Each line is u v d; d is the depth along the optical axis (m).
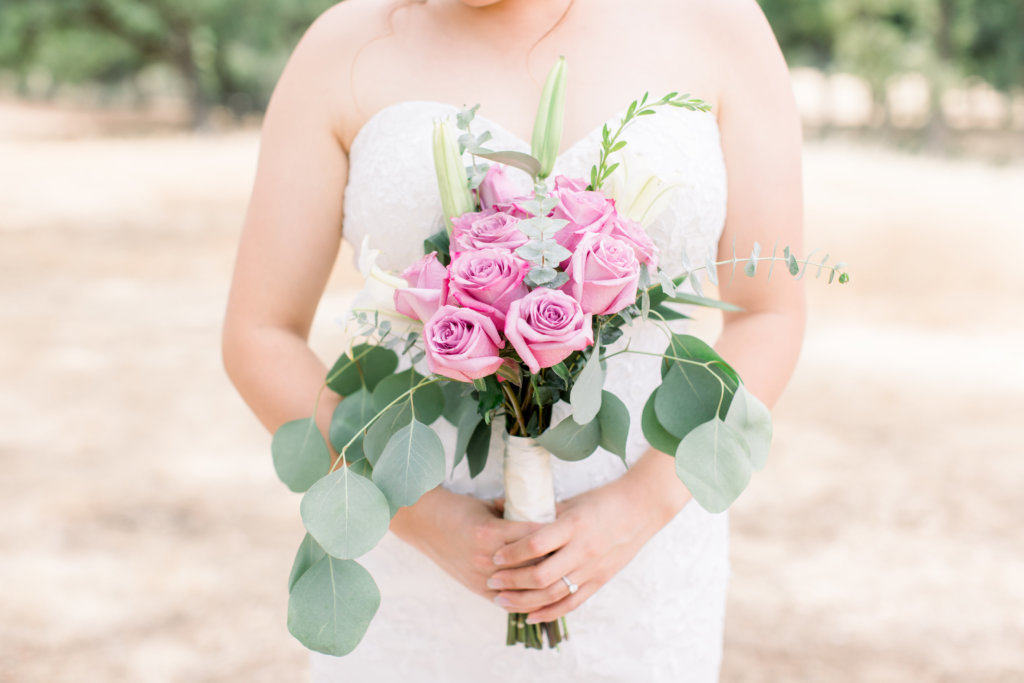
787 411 5.93
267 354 1.61
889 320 8.09
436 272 1.26
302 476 1.47
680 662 1.75
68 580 3.88
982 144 26.55
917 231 11.59
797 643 3.48
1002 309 8.41
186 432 5.51
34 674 3.25
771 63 1.63
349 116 1.64
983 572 3.98
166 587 3.83
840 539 4.26
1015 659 3.38
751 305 1.65
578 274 1.18
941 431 5.56
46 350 7.18
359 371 1.56
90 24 29.45
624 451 1.39
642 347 1.66
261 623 3.59
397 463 1.29
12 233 12.21
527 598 1.44
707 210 1.58
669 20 1.65
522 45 1.65
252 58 32.50
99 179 17.64
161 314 8.31
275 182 1.63
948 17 25.92
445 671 1.73
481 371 1.17
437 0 1.70
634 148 1.55
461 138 1.35
